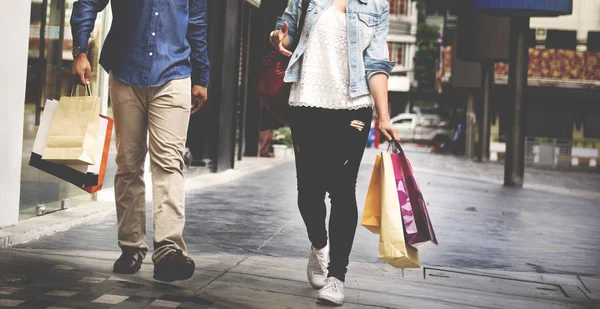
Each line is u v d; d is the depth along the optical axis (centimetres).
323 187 699
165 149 678
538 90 6475
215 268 787
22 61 892
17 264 718
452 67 5075
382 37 686
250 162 2794
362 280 805
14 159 894
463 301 745
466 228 1379
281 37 681
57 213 1056
